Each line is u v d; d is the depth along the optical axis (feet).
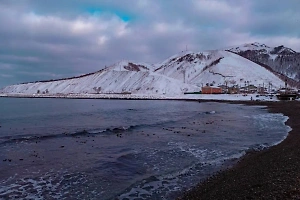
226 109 188.96
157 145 63.16
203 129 89.71
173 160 49.32
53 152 56.08
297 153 45.11
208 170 42.55
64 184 37.32
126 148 59.88
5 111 183.42
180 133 81.30
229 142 66.28
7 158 50.80
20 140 69.92
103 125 104.06
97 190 35.12
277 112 154.71
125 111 176.76
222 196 28.81
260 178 32.81
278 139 69.15
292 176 30.89
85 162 48.14
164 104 268.21
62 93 643.45
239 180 34.06
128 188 35.53
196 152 55.57
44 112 173.47
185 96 399.85
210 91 422.00
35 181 38.45
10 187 36.14
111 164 46.78
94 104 281.33
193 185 35.78
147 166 45.60
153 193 33.63
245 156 50.80
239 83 585.63
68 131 88.07
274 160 42.57
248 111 167.63
